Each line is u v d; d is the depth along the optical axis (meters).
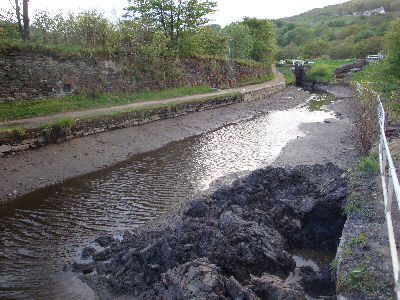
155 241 6.36
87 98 19.06
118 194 10.54
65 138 14.27
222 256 5.65
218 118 22.33
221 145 16.41
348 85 37.91
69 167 12.50
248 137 17.92
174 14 27.78
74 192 10.72
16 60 15.82
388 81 20.88
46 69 17.16
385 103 16.23
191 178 11.92
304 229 7.45
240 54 42.28
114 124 16.80
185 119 20.92
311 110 25.98
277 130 19.33
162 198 10.19
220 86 32.72
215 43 37.47
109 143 15.20
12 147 12.38
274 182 8.57
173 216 8.62
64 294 5.93
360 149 12.50
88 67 19.34
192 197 10.10
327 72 45.75
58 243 7.74
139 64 22.98
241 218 7.03
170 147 16.12
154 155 14.81
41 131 13.33
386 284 4.23
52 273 6.59
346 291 4.32
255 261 5.82
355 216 6.23
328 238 7.27
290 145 15.20
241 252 5.83
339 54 59.66
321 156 13.05
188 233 6.10
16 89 15.92
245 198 7.75
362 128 12.05
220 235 6.08
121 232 8.19
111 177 12.08
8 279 6.42
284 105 28.80
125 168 13.06
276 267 5.89
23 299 5.84
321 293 5.39
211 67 31.20
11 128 12.58
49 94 17.38
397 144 10.45
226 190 8.09
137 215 9.07
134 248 6.72
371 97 15.02
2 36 17.92
